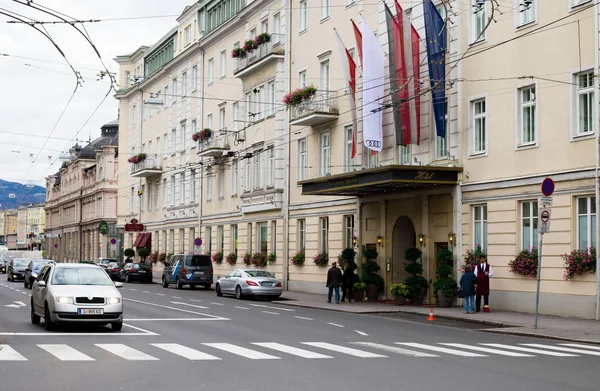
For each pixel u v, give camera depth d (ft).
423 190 98.78
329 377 38.06
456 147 92.73
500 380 37.35
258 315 81.66
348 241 118.01
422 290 96.99
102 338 55.93
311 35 127.85
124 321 71.56
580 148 75.51
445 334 62.85
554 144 78.74
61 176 388.37
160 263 205.36
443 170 91.30
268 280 111.34
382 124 107.45
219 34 167.73
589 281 73.72
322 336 59.93
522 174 82.69
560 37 78.48
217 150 162.40
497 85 86.69
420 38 99.81
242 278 113.39
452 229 93.25
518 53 83.82
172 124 200.75
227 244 162.09
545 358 46.52
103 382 35.94
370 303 101.96
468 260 88.28
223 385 35.37
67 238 369.50
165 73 207.21
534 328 66.13
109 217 297.74
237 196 157.69
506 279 84.38
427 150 97.86
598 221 72.69
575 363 44.19
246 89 152.56
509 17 85.20
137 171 214.28
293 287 131.64
